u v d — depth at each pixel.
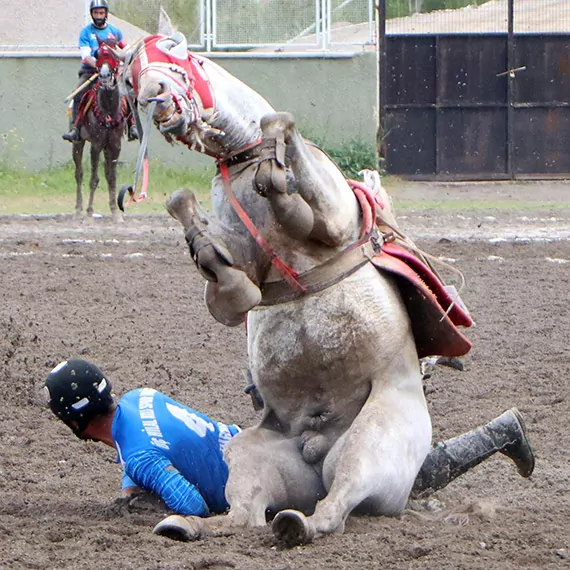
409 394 14.02
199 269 12.70
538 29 79.25
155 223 49.91
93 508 15.51
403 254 14.31
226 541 13.08
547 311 30.75
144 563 12.40
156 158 67.12
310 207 12.99
